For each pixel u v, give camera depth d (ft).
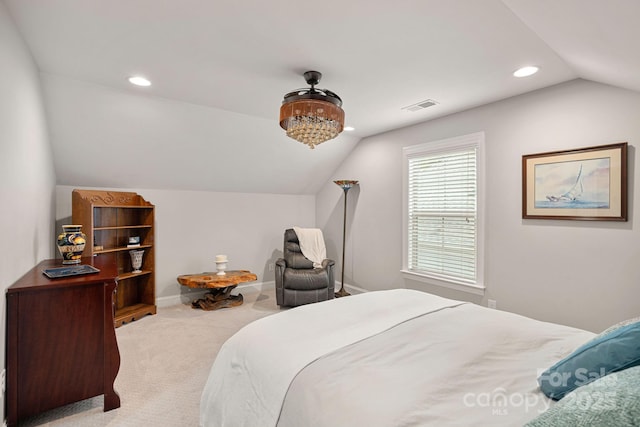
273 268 16.76
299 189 17.04
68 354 6.04
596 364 3.22
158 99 9.92
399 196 13.10
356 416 3.10
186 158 12.46
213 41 6.57
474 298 10.57
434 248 11.86
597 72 7.03
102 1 5.29
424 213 12.20
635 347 3.06
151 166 12.19
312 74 7.92
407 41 6.47
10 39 5.59
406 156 12.78
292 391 3.74
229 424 4.46
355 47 6.73
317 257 14.82
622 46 5.07
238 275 13.53
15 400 5.57
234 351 5.01
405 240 12.80
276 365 4.22
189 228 14.08
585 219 8.06
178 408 6.48
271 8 5.44
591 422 2.26
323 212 17.33
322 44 6.64
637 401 2.17
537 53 6.89
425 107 10.50
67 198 11.45
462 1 5.15
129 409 6.44
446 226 11.46
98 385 6.30
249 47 6.80
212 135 11.94
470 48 6.72
